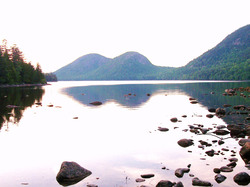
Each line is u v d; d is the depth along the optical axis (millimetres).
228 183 9711
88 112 30250
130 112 30141
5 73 113312
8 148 14562
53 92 73188
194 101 41094
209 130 19312
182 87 103062
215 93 63438
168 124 22047
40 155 13352
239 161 12188
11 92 69875
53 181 10078
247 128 18359
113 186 9523
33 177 10477
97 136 17547
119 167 11586
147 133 18406
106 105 38281
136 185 9594
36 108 34375
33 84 145625
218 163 11977
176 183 9312
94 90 84875
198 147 14672
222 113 27828
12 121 23672
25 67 139125
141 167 11570
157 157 12961
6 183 9875
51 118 25594
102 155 13352
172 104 39312
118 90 83938
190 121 23578
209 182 9547
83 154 13516
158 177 10367
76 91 79062
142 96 56469
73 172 10469
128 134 18109
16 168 11492
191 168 11352
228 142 15719
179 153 13578
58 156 13188
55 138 16938
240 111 29828
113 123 22625
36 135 17844
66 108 34438
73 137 17250
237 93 60875
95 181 10031
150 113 29250
